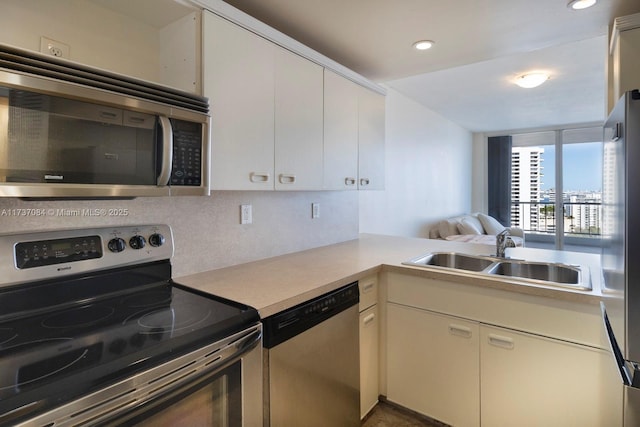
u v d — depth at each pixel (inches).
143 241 57.2
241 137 59.7
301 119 72.2
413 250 94.5
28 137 36.1
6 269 44.0
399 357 77.9
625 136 35.8
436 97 175.2
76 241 50.2
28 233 46.3
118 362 33.9
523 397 63.6
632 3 66.6
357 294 70.4
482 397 67.9
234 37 58.3
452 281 70.1
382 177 100.9
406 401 77.5
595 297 55.9
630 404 40.8
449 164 235.0
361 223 141.3
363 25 75.8
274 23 74.7
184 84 56.4
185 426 39.4
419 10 69.6
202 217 68.6
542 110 204.7
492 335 66.2
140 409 34.6
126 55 56.5
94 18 53.0
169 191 47.6
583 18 72.5
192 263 67.2
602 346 56.1
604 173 52.8
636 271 35.2
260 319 49.4
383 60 94.5
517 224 281.0
